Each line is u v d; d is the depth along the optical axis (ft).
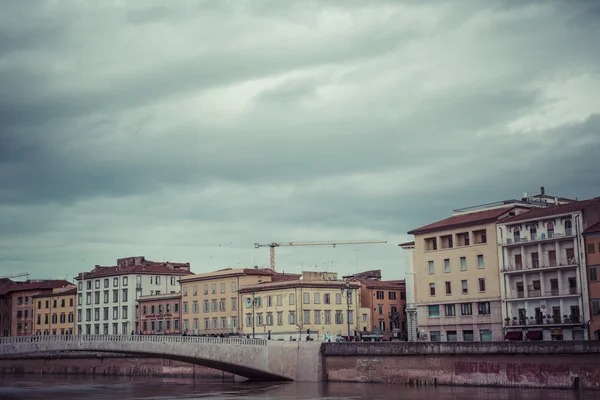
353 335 494.18
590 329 346.13
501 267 383.45
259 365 365.61
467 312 396.78
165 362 451.94
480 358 304.30
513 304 378.73
